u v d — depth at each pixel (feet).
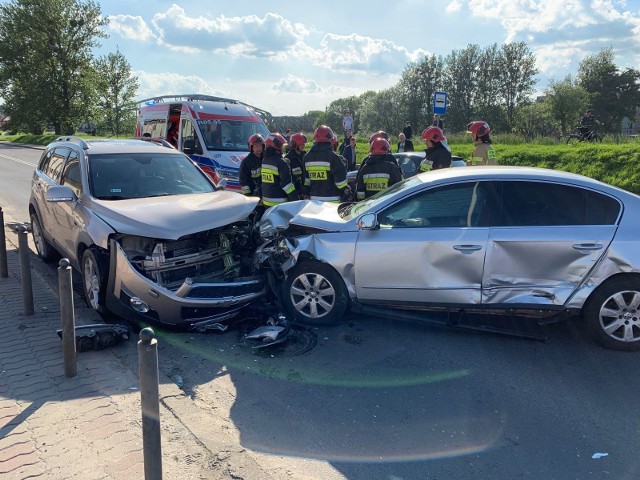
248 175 26.17
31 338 15.40
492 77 195.93
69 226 19.25
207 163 36.09
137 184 19.61
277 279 17.87
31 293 17.19
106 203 17.44
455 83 200.03
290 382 13.50
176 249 16.10
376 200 17.39
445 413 12.05
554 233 15.12
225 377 13.73
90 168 19.54
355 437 11.12
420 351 15.35
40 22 157.89
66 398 11.96
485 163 26.50
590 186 15.52
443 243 15.53
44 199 22.88
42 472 9.33
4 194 47.83
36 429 10.67
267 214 18.90
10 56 163.32
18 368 13.47
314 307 16.97
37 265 23.94
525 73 192.75
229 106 39.73
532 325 17.08
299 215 17.84
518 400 12.61
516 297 15.39
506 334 15.97
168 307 15.21
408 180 17.81
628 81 237.45
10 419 11.02
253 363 14.53
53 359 14.02
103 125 178.40
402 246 15.83
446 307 15.90
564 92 145.07
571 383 13.44
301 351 15.33
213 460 9.96
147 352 7.98
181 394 12.29
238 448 10.37
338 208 19.36
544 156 50.39
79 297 19.43
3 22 162.61
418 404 12.44
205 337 16.17
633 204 15.30
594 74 242.78
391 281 16.08
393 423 11.65
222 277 17.06
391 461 10.31
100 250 16.60
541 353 15.21
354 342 15.96
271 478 9.53
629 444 10.88
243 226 18.16
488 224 15.56
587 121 61.98
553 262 15.08
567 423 11.65
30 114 163.22
